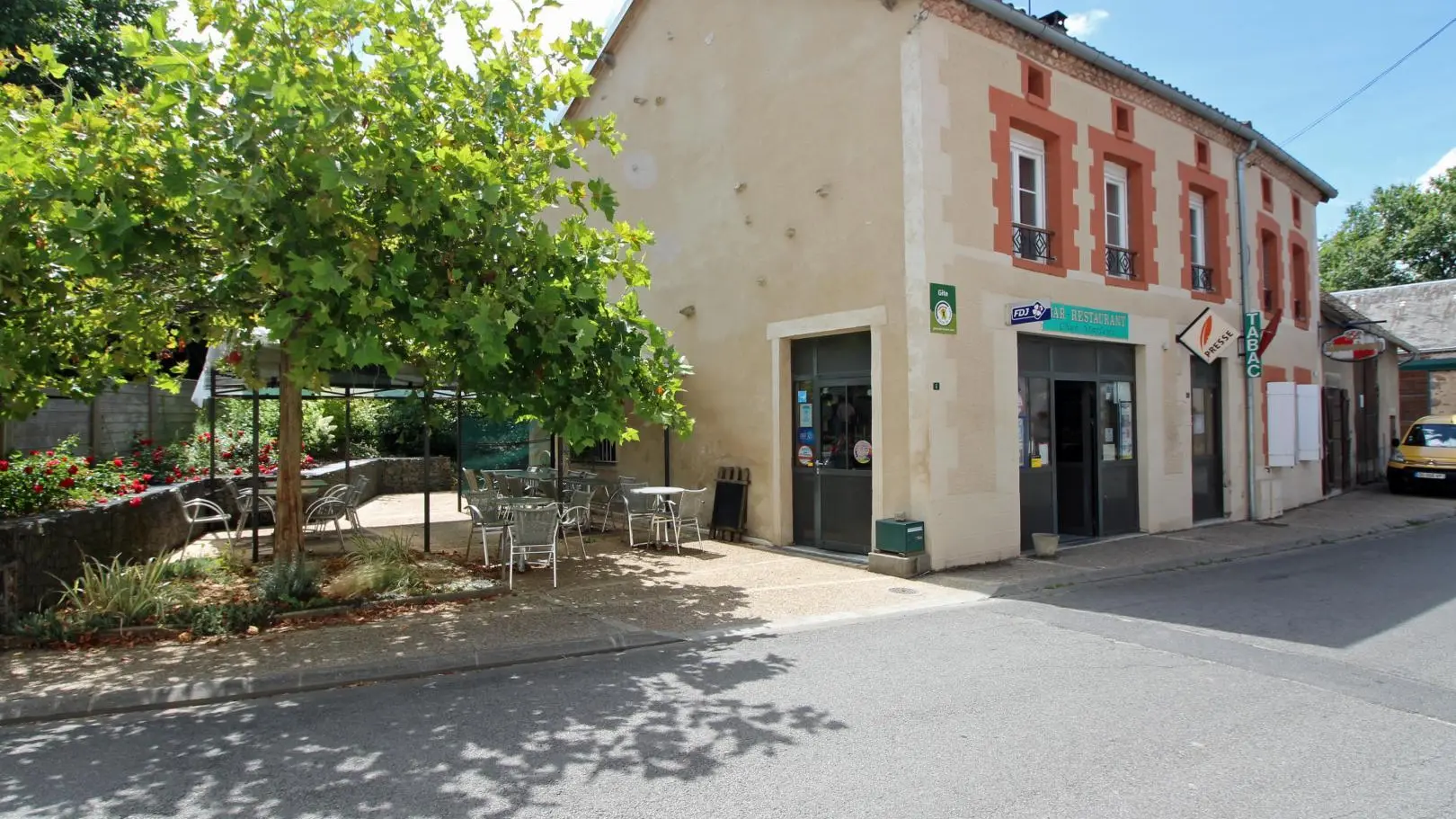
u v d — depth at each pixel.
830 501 10.26
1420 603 7.57
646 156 13.20
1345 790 3.65
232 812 3.48
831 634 6.48
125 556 8.12
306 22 6.15
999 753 4.05
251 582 7.82
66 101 5.46
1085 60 10.80
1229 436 13.53
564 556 9.91
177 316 6.98
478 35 6.86
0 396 6.41
